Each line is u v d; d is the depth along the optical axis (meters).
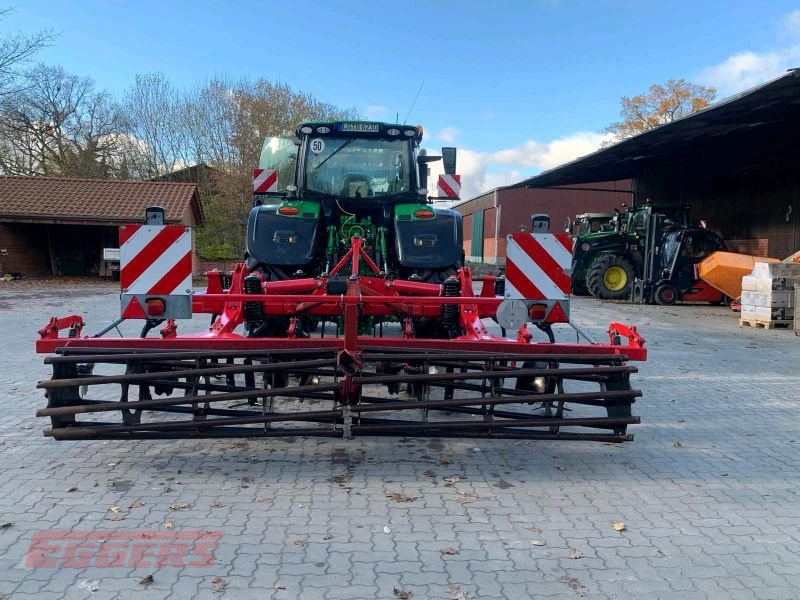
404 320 5.52
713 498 4.03
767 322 11.98
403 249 6.28
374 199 6.92
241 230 31.80
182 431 4.05
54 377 3.99
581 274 18.70
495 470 4.45
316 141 6.94
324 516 3.65
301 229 6.33
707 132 14.49
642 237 17.73
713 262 15.62
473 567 3.12
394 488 4.08
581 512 3.79
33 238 25.80
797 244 16.30
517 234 4.39
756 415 6.00
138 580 2.95
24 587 2.87
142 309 4.25
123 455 4.58
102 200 24.95
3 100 30.23
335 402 4.30
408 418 5.61
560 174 22.00
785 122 13.26
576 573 3.08
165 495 3.90
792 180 16.44
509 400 4.08
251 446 4.82
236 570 3.05
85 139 35.50
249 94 32.44
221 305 5.32
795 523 3.68
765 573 3.12
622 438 4.20
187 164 34.50
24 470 4.27
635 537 3.47
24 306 14.80
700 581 3.04
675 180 21.53
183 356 4.03
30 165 35.38
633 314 14.50
